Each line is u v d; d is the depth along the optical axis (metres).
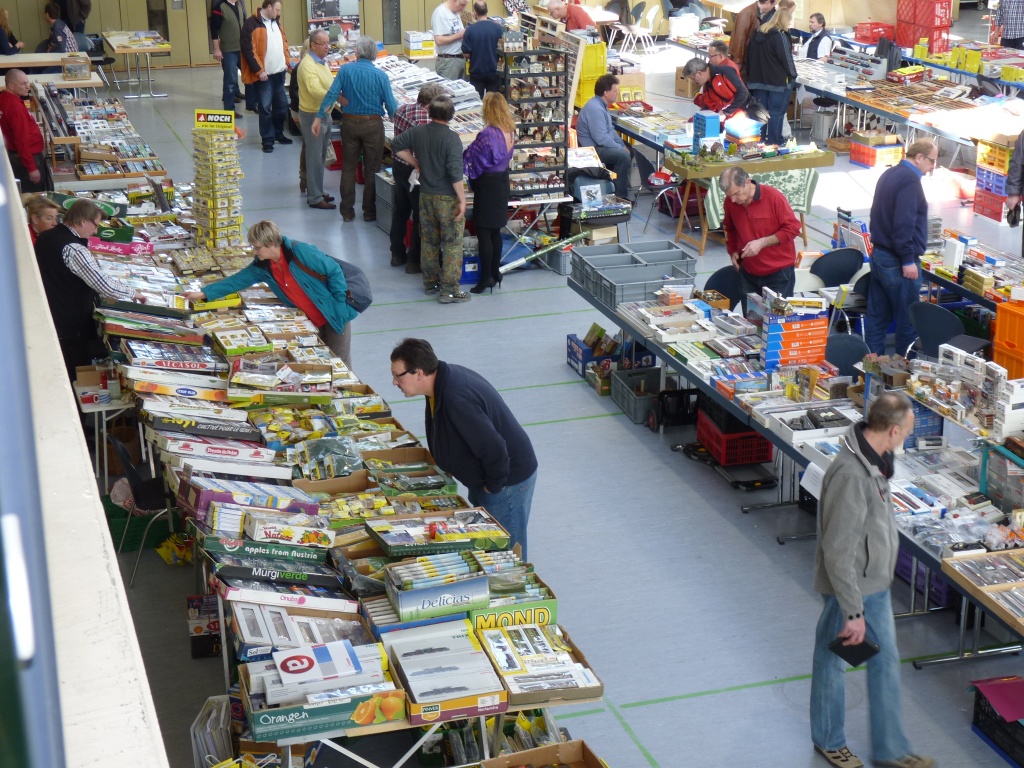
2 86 12.72
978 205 12.59
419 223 10.60
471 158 10.17
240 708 4.34
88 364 6.84
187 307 6.80
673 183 12.52
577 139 12.27
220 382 5.88
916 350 8.38
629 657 5.59
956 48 15.94
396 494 5.23
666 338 7.65
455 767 3.95
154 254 8.26
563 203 11.51
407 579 4.25
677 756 4.88
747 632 5.78
